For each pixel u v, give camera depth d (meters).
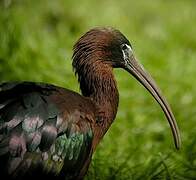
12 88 10.09
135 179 12.53
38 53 15.67
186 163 13.29
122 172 12.70
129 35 20.12
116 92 11.25
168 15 23.80
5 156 9.71
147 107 15.38
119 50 11.30
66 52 16.34
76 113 10.30
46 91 10.25
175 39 20.16
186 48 19.91
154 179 12.43
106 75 11.19
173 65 17.33
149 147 14.01
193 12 23.92
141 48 18.45
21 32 15.78
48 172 10.05
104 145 13.62
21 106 9.91
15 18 16.08
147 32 21.42
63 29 19.27
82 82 11.21
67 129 10.15
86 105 10.60
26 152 9.80
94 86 11.13
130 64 11.47
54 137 10.01
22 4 17.55
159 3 24.45
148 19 23.45
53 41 16.94
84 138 10.36
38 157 9.90
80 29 20.30
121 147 13.86
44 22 20.33
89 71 11.13
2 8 15.25
